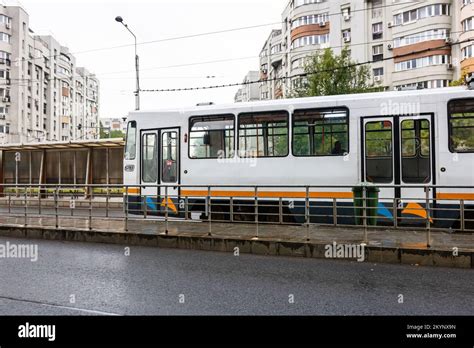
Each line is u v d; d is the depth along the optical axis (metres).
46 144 19.84
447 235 8.43
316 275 6.37
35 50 55.00
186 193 11.62
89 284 5.94
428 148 9.60
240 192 10.99
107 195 10.84
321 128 10.38
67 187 10.24
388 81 34.78
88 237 9.59
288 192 10.45
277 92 52.03
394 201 8.01
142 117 12.48
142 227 10.07
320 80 22.50
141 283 5.96
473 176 9.28
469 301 5.08
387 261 7.21
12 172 21.91
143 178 12.38
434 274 6.40
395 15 34.22
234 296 5.32
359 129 10.05
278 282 5.98
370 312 4.71
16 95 49.22
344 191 9.95
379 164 9.91
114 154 20.03
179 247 8.70
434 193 9.41
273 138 10.80
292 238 8.22
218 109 11.45
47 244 9.31
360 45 36.31
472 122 9.34
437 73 31.53
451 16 31.50
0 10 48.09
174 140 11.97
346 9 37.53
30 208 14.90
